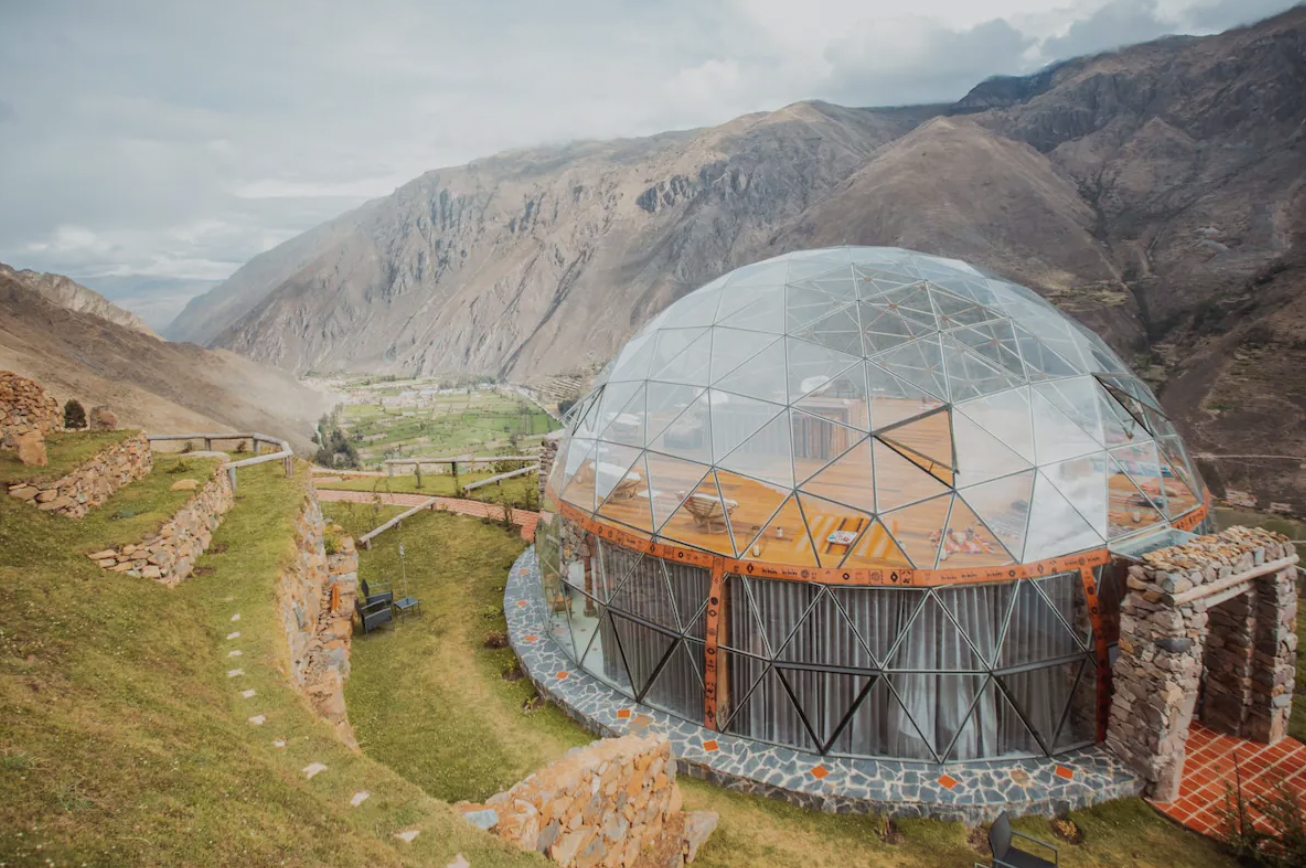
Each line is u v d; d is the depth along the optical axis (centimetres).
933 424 1606
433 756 1468
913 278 2038
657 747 1118
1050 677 1368
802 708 1407
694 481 1669
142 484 1842
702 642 1483
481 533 2970
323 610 1917
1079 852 1168
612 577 1672
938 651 1341
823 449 1647
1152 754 1272
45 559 1266
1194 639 1249
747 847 1196
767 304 1997
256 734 965
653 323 2261
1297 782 1301
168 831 614
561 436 2566
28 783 607
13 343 10169
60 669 919
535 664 1812
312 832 709
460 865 728
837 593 1355
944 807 1251
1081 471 1519
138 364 15350
